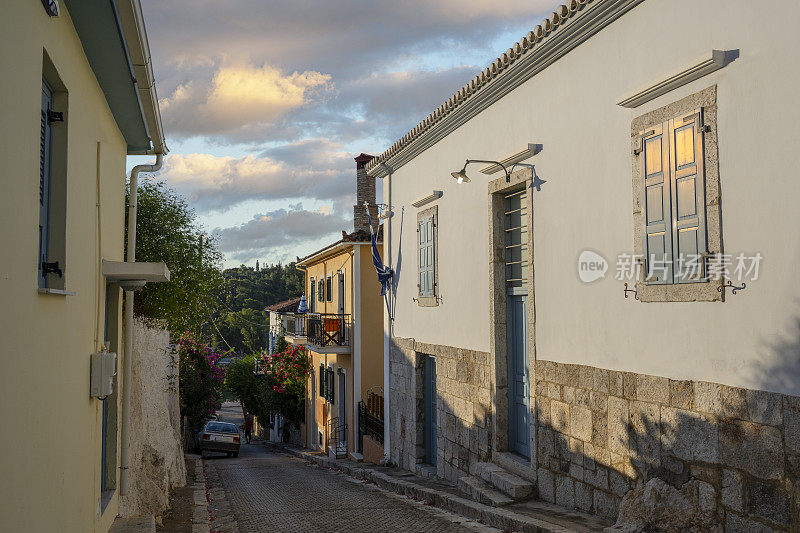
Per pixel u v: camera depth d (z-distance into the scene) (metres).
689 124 5.70
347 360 19.84
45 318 3.72
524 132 8.72
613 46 6.83
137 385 8.84
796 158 4.74
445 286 11.46
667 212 5.95
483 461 9.88
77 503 4.65
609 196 6.88
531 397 8.39
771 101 4.95
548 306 8.06
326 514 9.29
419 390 12.82
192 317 10.01
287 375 26.52
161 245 9.14
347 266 20.14
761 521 4.94
